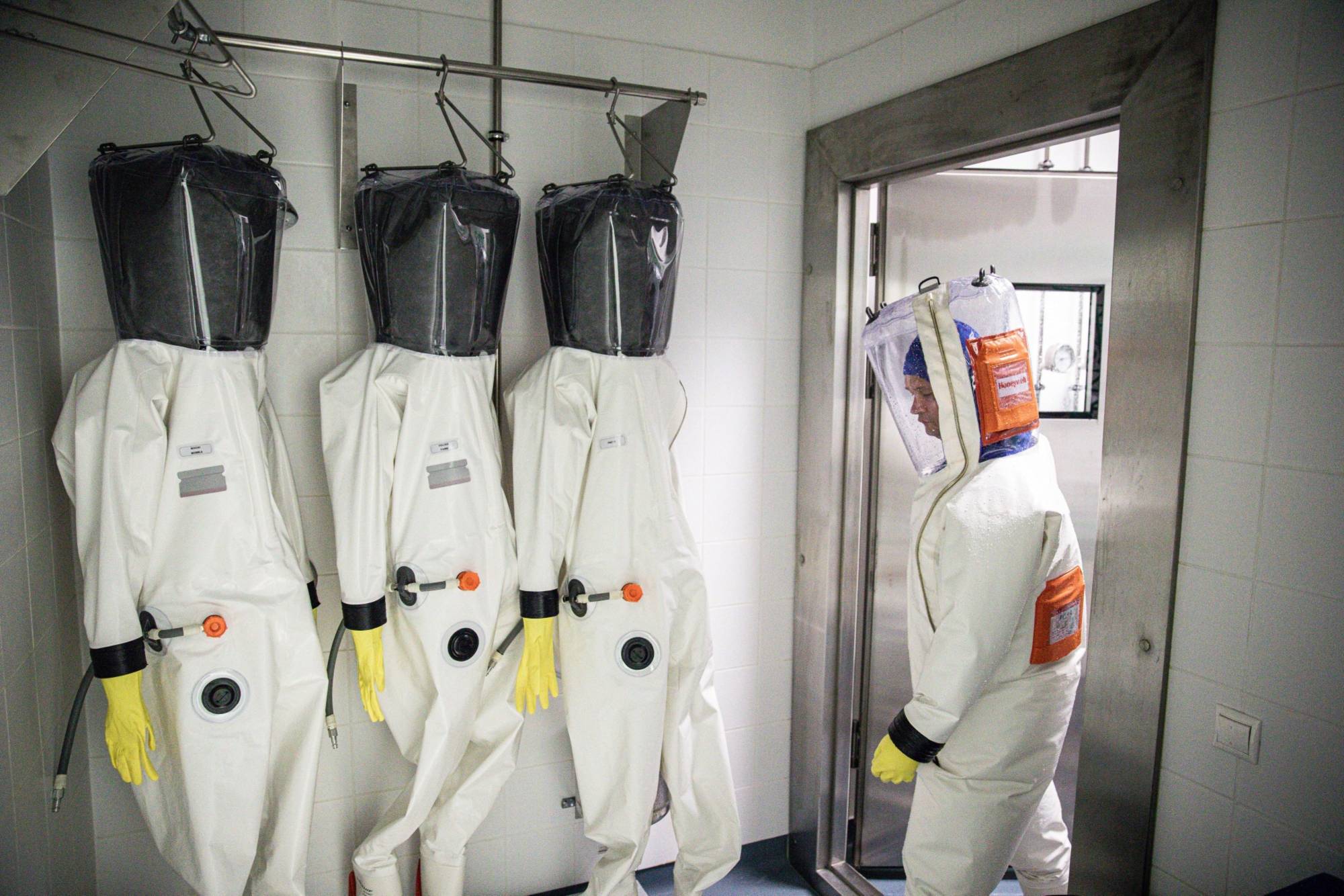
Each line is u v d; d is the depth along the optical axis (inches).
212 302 59.5
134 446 57.5
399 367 67.8
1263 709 52.8
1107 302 95.7
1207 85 54.4
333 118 74.9
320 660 64.8
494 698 77.0
